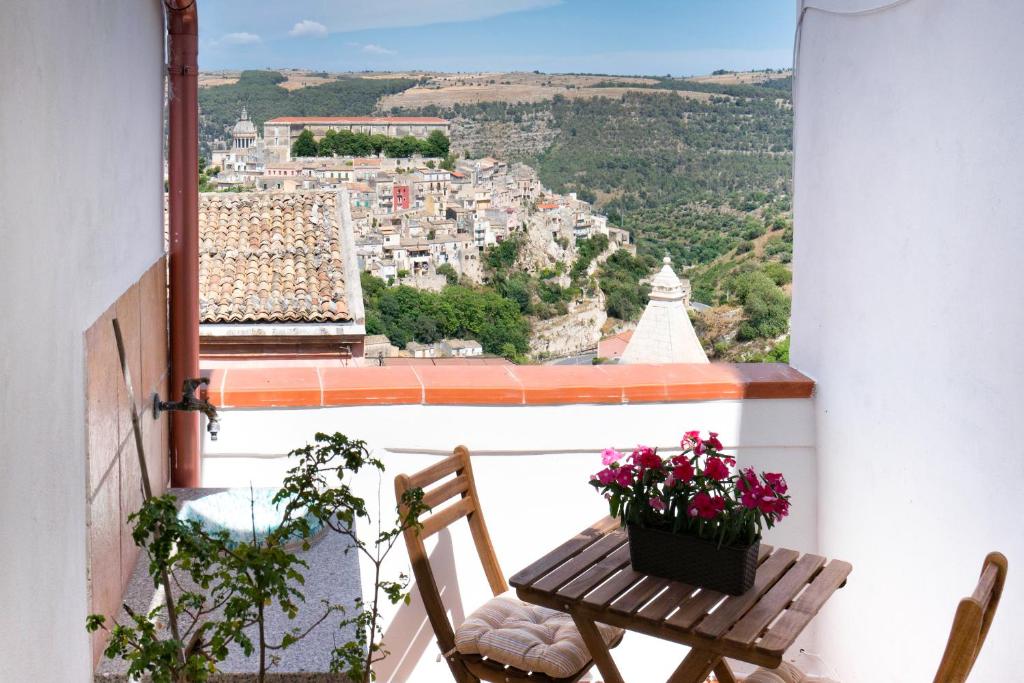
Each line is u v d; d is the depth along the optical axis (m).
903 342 2.86
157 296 2.73
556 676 2.39
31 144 1.38
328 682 1.83
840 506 3.28
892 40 2.89
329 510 1.73
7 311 1.26
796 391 3.39
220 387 3.05
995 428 2.41
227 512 2.62
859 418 3.13
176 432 2.95
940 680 1.81
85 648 1.72
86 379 1.71
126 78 2.23
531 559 3.26
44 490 1.45
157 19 2.74
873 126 3.02
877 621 3.07
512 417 3.20
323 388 3.09
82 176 1.73
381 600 3.12
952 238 2.58
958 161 2.54
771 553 2.47
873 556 3.07
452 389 3.15
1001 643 2.41
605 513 3.28
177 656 1.53
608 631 2.58
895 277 2.89
